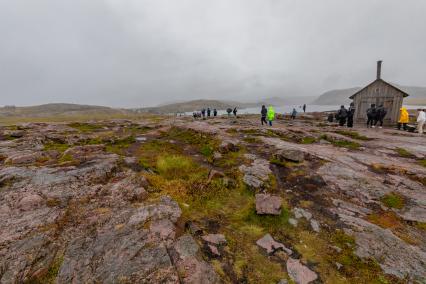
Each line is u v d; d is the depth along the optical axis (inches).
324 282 139.9
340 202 226.7
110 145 478.9
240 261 152.4
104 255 145.2
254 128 626.8
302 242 174.4
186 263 141.3
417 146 414.6
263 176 281.9
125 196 220.2
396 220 198.4
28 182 243.0
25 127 730.2
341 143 458.6
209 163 350.6
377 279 141.1
